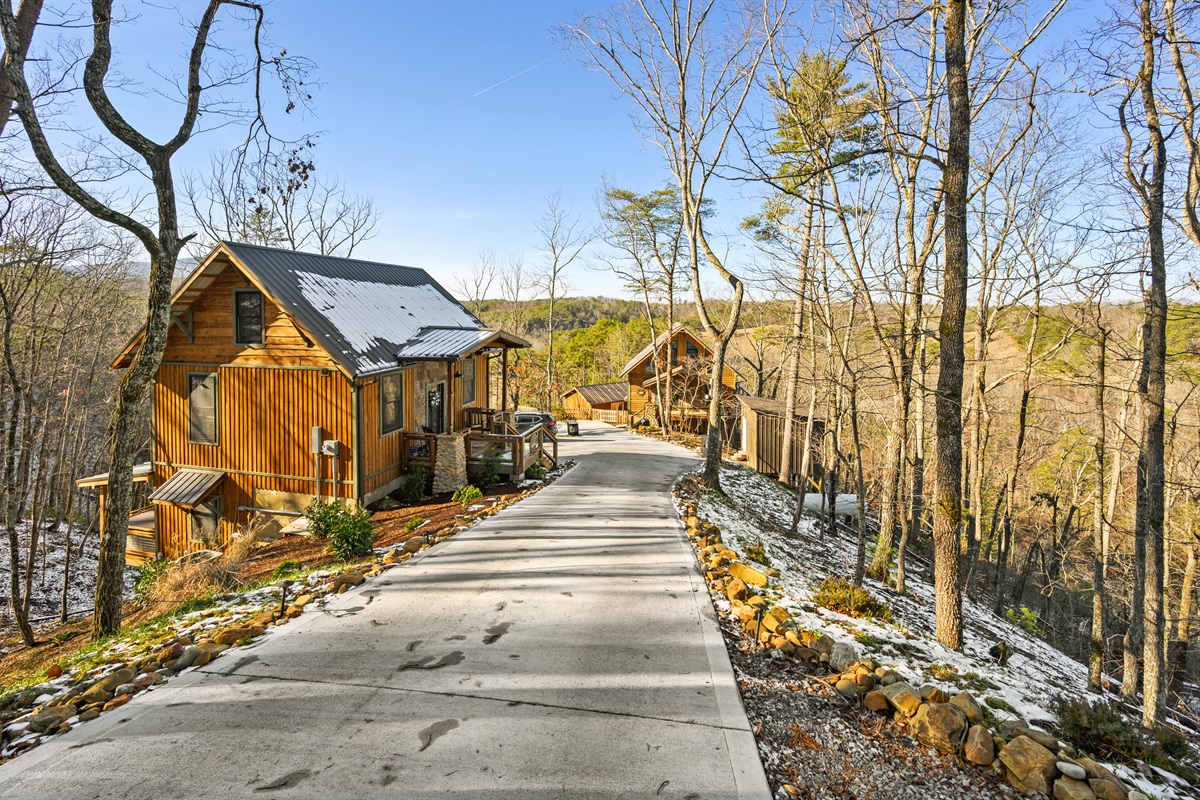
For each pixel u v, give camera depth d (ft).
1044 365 72.49
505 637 21.76
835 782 14.57
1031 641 57.21
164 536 57.00
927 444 84.17
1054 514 81.35
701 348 126.72
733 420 115.44
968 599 66.03
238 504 54.34
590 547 33.58
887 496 54.39
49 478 70.49
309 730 15.87
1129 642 45.47
